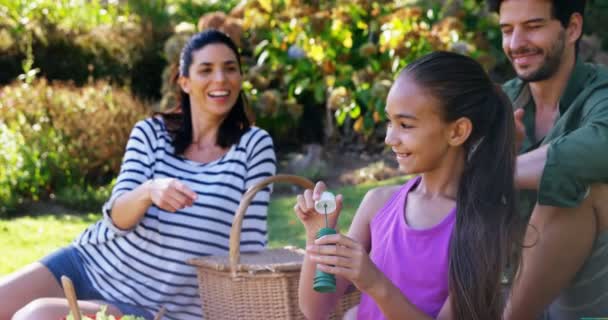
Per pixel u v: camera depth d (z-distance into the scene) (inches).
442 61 98.0
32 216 271.3
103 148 300.7
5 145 286.4
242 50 347.3
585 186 114.2
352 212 247.6
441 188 101.2
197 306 145.9
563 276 119.7
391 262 100.8
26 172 282.7
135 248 143.8
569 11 124.1
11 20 354.6
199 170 148.4
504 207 98.9
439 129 97.2
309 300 102.5
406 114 96.8
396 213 103.6
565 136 115.0
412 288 98.9
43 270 145.2
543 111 131.5
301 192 293.1
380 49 309.0
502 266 96.3
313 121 343.6
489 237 96.1
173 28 365.1
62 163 293.6
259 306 128.2
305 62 325.4
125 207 138.4
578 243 118.5
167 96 304.7
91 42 354.3
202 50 148.4
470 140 99.4
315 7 320.2
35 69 341.7
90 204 281.3
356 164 314.8
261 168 148.5
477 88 98.3
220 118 151.3
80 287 146.1
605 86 122.0
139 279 144.5
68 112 301.1
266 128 332.8
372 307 102.7
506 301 114.0
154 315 143.9
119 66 354.9
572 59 126.9
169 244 143.5
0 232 247.3
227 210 145.3
